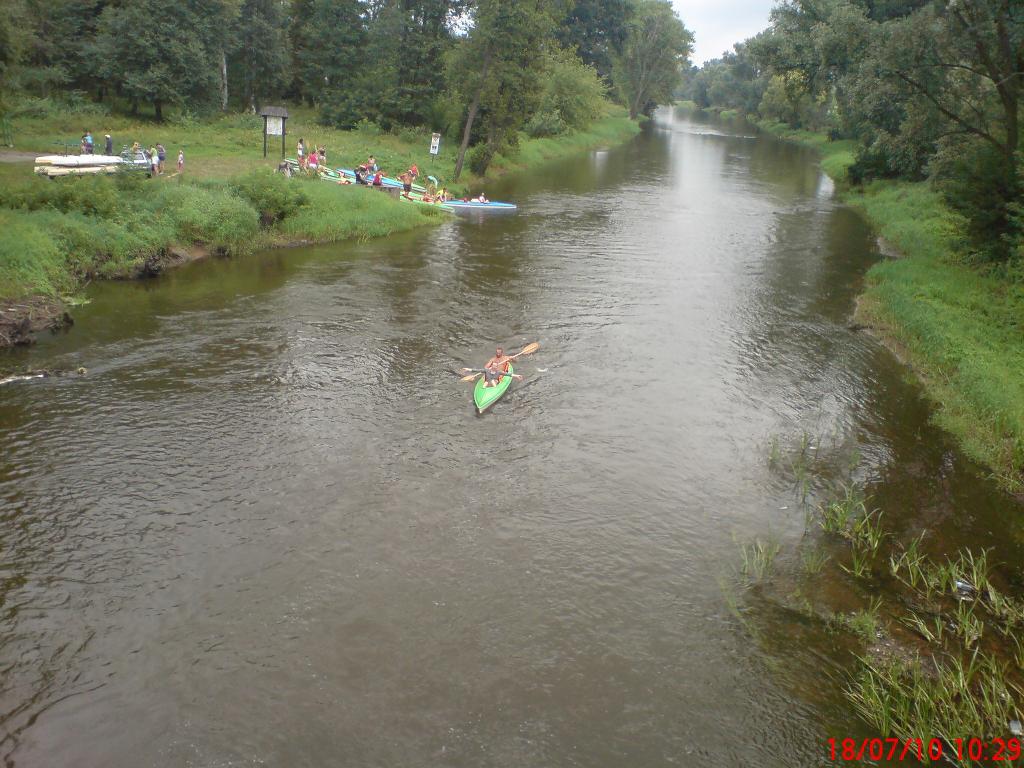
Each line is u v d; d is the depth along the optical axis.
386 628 10.09
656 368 19.00
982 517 13.21
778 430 16.06
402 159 45.34
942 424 16.34
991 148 26.86
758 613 10.71
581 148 72.19
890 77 27.95
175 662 9.41
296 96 68.12
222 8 50.59
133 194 26.69
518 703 9.00
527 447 14.91
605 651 9.88
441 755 8.27
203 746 8.30
